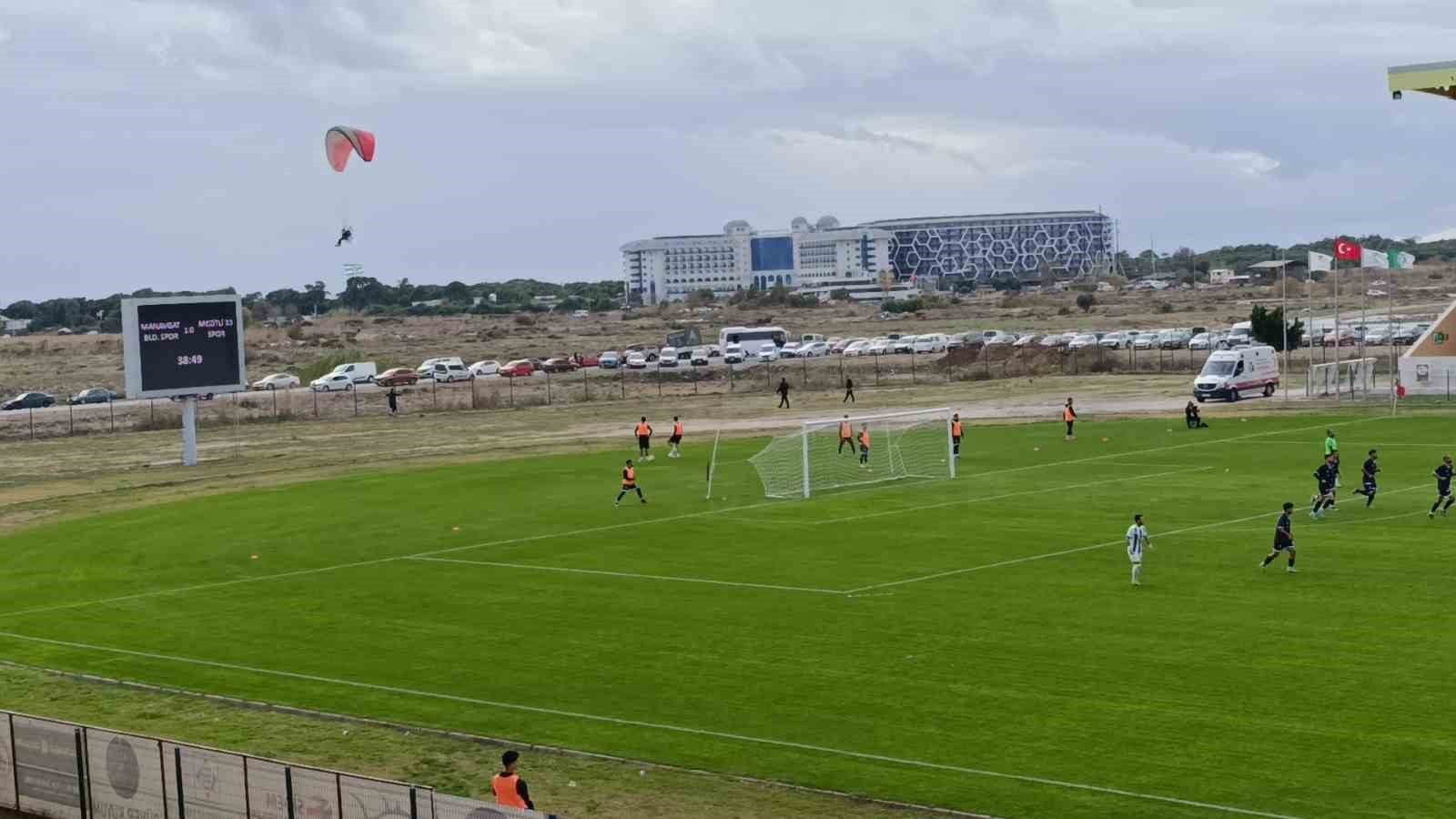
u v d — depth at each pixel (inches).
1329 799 1066.1
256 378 6855.3
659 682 1461.6
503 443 3828.7
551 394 5324.8
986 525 2289.6
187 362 3484.3
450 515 2588.6
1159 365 5492.1
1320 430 3336.6
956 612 1712.6
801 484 2802.7
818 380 5561.0
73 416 4921.3
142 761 1073.5
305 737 1310.3
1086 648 1525.6
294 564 2183.8
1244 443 3171.8
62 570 2210.9
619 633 1675.7
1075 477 2775.6
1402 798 1062.4
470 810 920.9
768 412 4421.8
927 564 2000.5
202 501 2888.8
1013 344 6373.0
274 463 3535.9
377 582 2026.3
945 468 2972.4
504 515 2564.0
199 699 1456.7
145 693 1488.7
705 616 1743.4
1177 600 1728.6
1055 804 1080.2
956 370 5600.4
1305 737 1206.3
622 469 3161.9
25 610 1936.5
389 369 6368.1
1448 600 1675.7
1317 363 5260.8
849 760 1201.4
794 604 1786.4
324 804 985.5
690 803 1107.3
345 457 3631.9
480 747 1267.2
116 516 2738.7
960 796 1104.8
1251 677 1390.3
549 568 2079.2
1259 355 4170.8
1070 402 3376.0
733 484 2861.7
